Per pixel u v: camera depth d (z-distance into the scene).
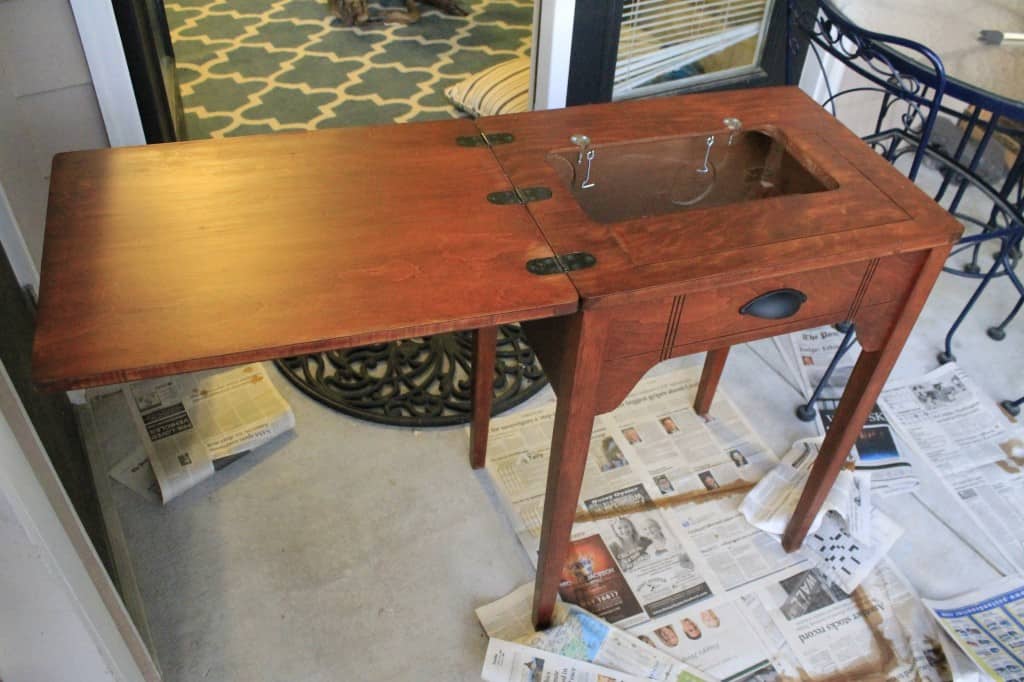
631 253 1.07
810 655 1.44
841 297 1.18
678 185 1.30
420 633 1.45
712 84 2.38
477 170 1.23
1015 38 1.69
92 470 1.66
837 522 1.65
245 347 0.91
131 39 1.65
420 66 3.33
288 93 3.11
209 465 1.67
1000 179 2.56
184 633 1.43
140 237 1.06
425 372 1.95
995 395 1.96
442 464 1.74
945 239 1.13
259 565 1.53
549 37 2.01
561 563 1.33
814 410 1.89
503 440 1.79
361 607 1.48
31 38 1.52
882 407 1.91
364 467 1.72
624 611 1.49
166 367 0.89
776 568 1.57
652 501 1.68
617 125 1.36
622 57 2.20
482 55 3.44
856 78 2.59
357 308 0.97
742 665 1.42
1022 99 1.45
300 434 1.79
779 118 1.39
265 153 1.23
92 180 1.15
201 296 0.97
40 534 0.91
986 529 1.66
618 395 1.15
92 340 0.91
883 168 1.27
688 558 1.58
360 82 3.20
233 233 1.07
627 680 1.38
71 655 1.07
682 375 1.97
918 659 1.44
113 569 1.44
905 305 1.22
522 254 1.06
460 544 1.59
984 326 2.16
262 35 3.54
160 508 1.62
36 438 1.03
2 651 1.02
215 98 3.05
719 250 1.08
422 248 1.07
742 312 1.13
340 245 1.06
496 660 1.39
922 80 1.49
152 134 1.79
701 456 1.78
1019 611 1.51
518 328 2.07
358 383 1.90
